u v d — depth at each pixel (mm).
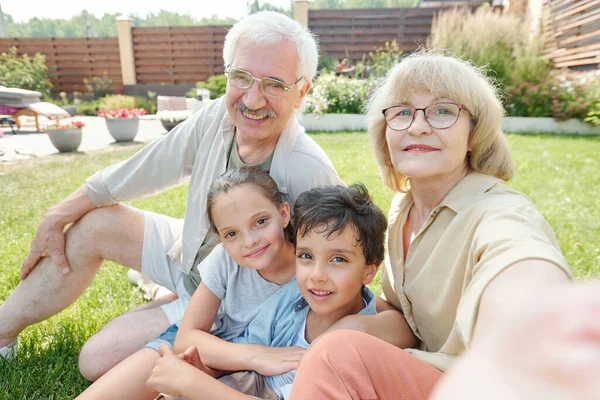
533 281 864
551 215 3658
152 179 2088
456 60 1427
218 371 1663
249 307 1784
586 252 2891
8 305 2049
